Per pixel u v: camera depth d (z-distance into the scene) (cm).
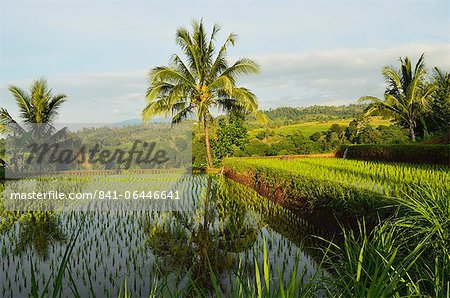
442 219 495
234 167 2144
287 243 795
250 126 4959
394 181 1028
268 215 1086
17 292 562
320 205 898
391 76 2809
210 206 1268
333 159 2259
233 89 2430
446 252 413
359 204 725
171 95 2383
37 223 1061
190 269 643
